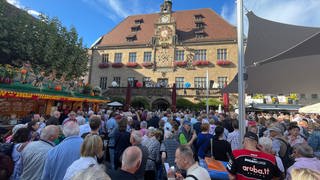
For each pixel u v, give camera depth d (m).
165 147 5.48
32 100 15.75
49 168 3.41
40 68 23.66
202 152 5.38
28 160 3.59
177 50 35.09
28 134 4.23
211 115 11.78
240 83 5.75
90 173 1.85
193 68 33.84
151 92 31.06
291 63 7.43
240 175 3.46
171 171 3.83
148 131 6.54
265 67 7.98
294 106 26.89
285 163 4.99
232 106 28.41
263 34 7.68
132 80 36.41
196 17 38.91
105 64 38.06
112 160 7.29
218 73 32.88
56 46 26.61
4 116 13.45
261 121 9.64
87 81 39.12
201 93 29.80
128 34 40.53
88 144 3.20
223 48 33.31
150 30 39.91
